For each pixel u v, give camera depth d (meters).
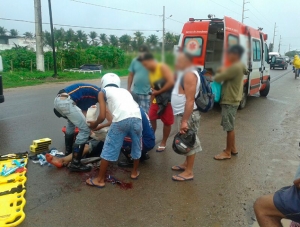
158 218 2.92
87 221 2.83
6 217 2.75
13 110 7.48
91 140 4.35
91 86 4.02
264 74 10.03
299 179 2.00
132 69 2.95
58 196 3.26
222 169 4.13
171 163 4.30
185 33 7.41
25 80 15.14
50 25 16.95
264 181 3.79
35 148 4.38
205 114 7.68
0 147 4.68
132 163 4.14
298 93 12.37
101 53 24.38
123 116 3.35
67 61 23.44
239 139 5.55
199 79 3.51
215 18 7.21
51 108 7.85
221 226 2.83
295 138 5.70
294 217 2.08
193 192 3.46
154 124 4.80
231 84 4.18
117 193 3.38
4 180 3.46
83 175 3.79
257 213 2.23
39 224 2.75
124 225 2.79
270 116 7.67
